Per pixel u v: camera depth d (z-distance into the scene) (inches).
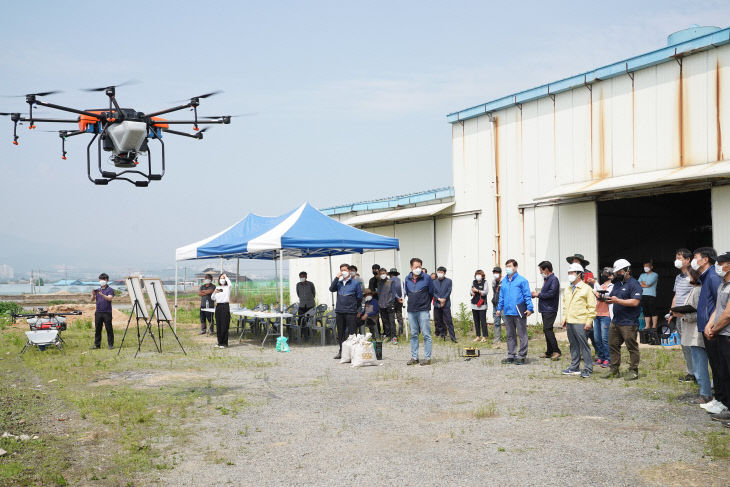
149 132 313.0
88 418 284.2
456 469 205.5
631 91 550.3
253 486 195.3
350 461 217.2
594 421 262.5
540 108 638.5
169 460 222.4
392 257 875.4
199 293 709.3
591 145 585.9
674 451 217.6
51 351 538.3
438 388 346.3
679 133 511.5
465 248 735.7
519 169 663.1
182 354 517.0
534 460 212.4
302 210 609.9
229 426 268.4
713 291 259.6
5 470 204.2
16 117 294.7
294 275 1112.2
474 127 720.3
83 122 314.0
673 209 796.0
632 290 352.5
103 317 559.8
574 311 365.7
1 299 1834.4
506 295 429.1
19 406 307.6
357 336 446.9
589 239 585.9
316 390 347.6
